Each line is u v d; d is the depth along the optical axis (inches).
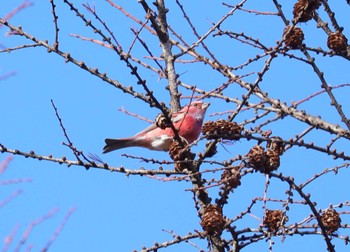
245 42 430.3
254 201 379.2
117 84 435.5
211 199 409.7
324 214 385.4
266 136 386.6
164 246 394.9
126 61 399.2
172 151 418.9
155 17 472.1
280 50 414.9
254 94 438.0
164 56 472.7
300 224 381.1
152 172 415.5
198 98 429.7
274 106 417.4
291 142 375.6
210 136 373.4
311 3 402.3
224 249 396.5
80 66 434.3
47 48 432.1
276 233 379.6
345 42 429.1
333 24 442.9
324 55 425.1
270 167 361.7
